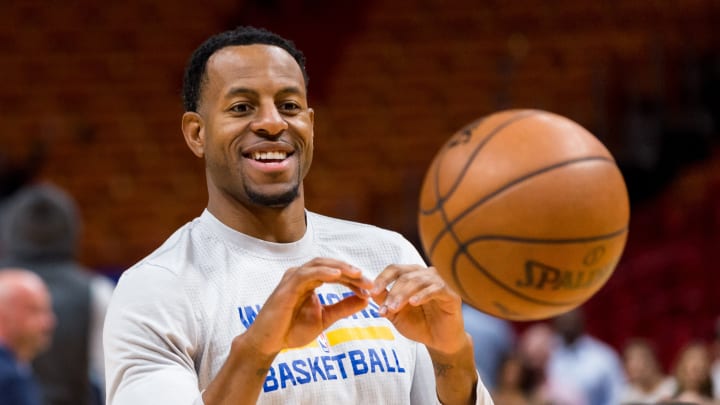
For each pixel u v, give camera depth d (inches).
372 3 678.5
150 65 643.5
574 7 677.9
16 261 239.0
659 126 609.3
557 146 108.7
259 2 670.5
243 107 116.5
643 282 516.7
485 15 676.7
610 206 107.0
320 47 660.1
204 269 116.7
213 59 118.5
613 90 627.5
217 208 121.4
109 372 113.3
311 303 104.5
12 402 207.5
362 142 620.1
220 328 113.8
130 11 665.6
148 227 575.8
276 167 115.7
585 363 383.2
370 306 121.2
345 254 125.3
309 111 122.4
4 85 627.8
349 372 115.7
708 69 631.8
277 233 121.2
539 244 105.7
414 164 612.1
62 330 233.0
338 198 591.8
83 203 581.9
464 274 110.5
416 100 639.8
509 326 471.2
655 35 655.1
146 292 113.0
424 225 114.7
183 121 123.0
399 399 118.3
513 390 315.0
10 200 437.1
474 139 113.0
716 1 673.6
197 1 673.6
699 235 545.0
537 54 655.1
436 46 661.3
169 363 110.0
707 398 257.9
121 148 605.9
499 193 107.5
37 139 593.0
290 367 113.0
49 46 647.1
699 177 586.6
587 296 111.0
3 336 223.3
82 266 552.7
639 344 347.6
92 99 626.2
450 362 116.3
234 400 103.4
